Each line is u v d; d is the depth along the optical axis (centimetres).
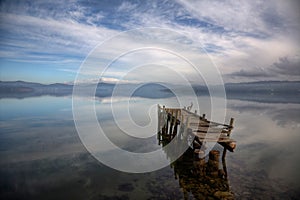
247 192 705
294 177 834
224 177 809
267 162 1007
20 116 2181
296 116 2586
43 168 898
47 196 678
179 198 665
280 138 1522
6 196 674
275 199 666
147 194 694
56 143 1255
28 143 1245
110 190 720
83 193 700
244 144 1344
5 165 927
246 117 2459
